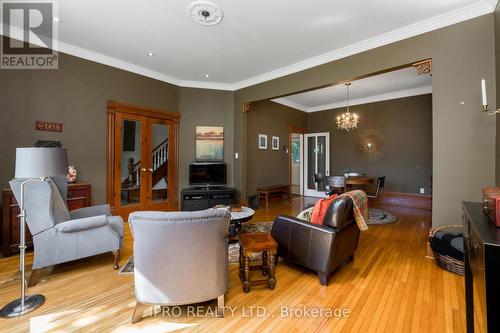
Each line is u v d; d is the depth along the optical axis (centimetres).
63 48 354
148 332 158
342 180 501
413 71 455
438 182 277
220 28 309
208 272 166
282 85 445
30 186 211
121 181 424
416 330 159
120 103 418
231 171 538
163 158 483
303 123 758
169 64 425
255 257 281
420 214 496
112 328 161
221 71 456
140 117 448
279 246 254
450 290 207
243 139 525
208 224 161
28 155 177
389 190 609
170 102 493
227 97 534
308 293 204
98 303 189
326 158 727
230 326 164
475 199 257
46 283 218
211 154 525
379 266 256
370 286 215
